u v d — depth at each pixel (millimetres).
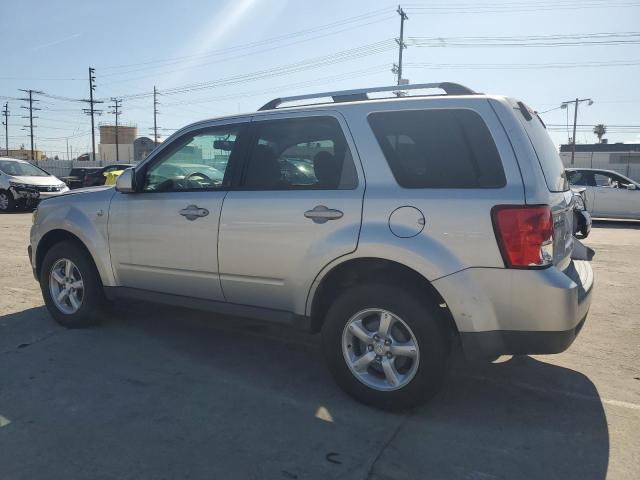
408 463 2932
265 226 3818
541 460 2973
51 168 56000
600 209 15469
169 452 3021
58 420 3371
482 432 3275
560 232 3418
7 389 3811
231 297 4105
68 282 5137
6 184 17328
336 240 3512
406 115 3506
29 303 6043
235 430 3268
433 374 3332
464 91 3602
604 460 2975
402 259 3297
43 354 4492
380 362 3504
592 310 5977
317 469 2869
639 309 6027
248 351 4633
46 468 2855
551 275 3092
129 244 4594
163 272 4418
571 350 4715
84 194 5000
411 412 3521
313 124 3811
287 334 5086
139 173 4586
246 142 4090
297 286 3730
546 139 3758
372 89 3857
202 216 4117
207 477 2791
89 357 4441
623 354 4621
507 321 3148
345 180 3604
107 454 2992
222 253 4035
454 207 3213
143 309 5836
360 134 3607
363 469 2871
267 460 2949
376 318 3541
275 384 3951
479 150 3270
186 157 4379
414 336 3340
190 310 5820
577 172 15969
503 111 3289
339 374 3637
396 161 3479
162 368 4234
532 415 3500
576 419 3451
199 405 3594
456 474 2836
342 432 3258
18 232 12250
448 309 3285
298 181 3805
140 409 3527
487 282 3145
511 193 3127
